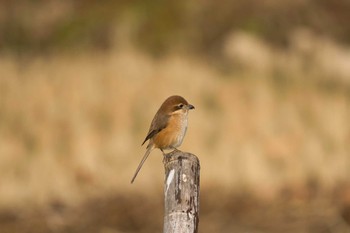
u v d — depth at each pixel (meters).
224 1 27.73
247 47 25.09
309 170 16.39
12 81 22.41
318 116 19.02
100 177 16.62
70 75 22.80
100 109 20.31
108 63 23.59
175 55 24.44
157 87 21.62
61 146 18.05
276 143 17.48
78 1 29.56
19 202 16.05
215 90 21.34
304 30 26.53
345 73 23.70
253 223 14.80
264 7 27.30
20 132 19.11
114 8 28.39
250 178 16.17
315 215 14.95
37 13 29.19
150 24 27.22
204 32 26.64
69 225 15.15
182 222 6.74
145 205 15.68
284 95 20.95
